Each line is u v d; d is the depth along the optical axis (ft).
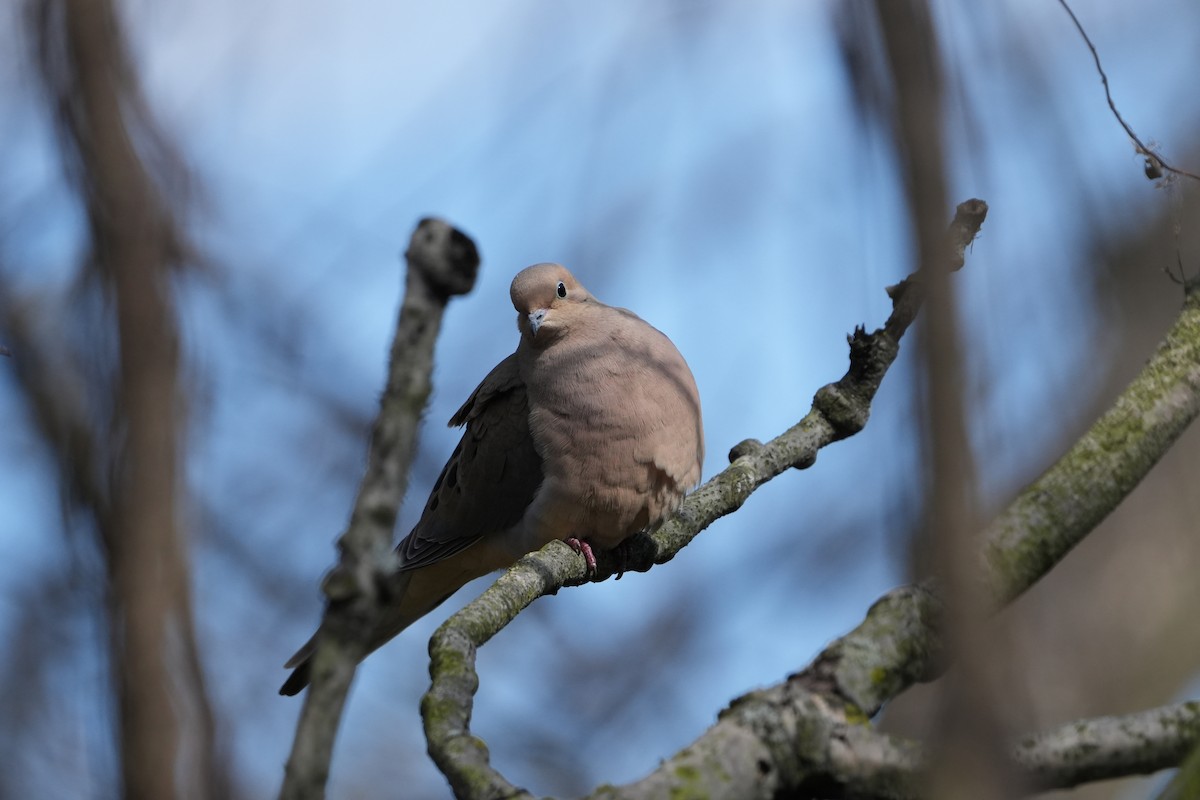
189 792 17.31
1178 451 48.57
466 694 20.49
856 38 14.64
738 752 15.98
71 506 19.22
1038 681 45.09
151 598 17.95
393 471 12.59
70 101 21.08
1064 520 18.47
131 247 20.30
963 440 13.52
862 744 15.98
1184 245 44.45
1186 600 47.39
